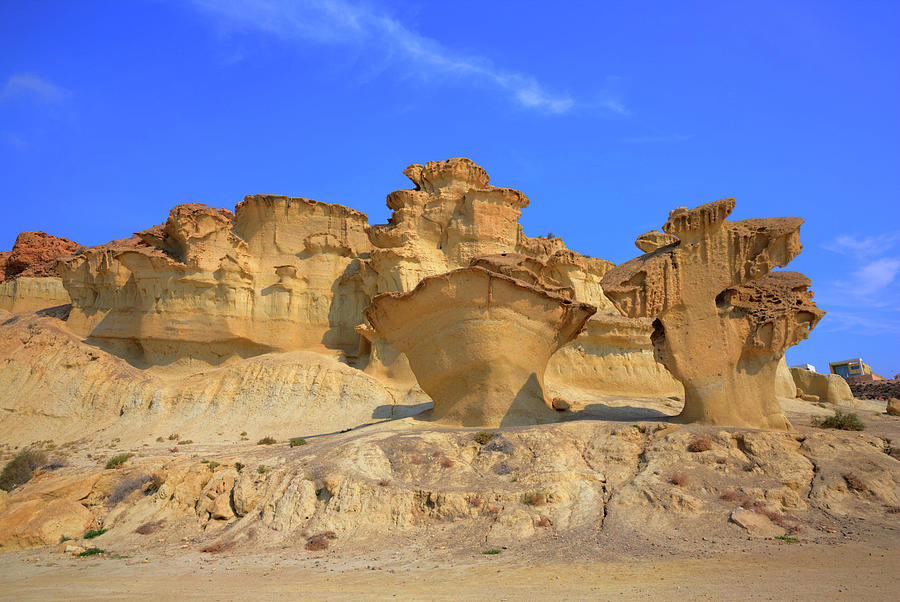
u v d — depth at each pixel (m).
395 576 17.31
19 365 56.53
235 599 14.78
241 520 25.14
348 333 60.16
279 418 48.75
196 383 53.41
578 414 36.44
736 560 16.73
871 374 91.31
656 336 31.97
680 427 27.44
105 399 52.91
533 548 19.61
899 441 25.06
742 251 30.03
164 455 38.47
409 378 52.50
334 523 23.31
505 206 59.97
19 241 80.31
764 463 23.62
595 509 22.20
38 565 22.41
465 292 34.88
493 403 34.56
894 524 19.25
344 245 62.19
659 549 18.42
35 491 29.14
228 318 57.38
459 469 26.08
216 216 59.84
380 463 26.66
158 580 18.41
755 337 29.83
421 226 59.69
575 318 37.44
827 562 16.00
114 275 61.22
